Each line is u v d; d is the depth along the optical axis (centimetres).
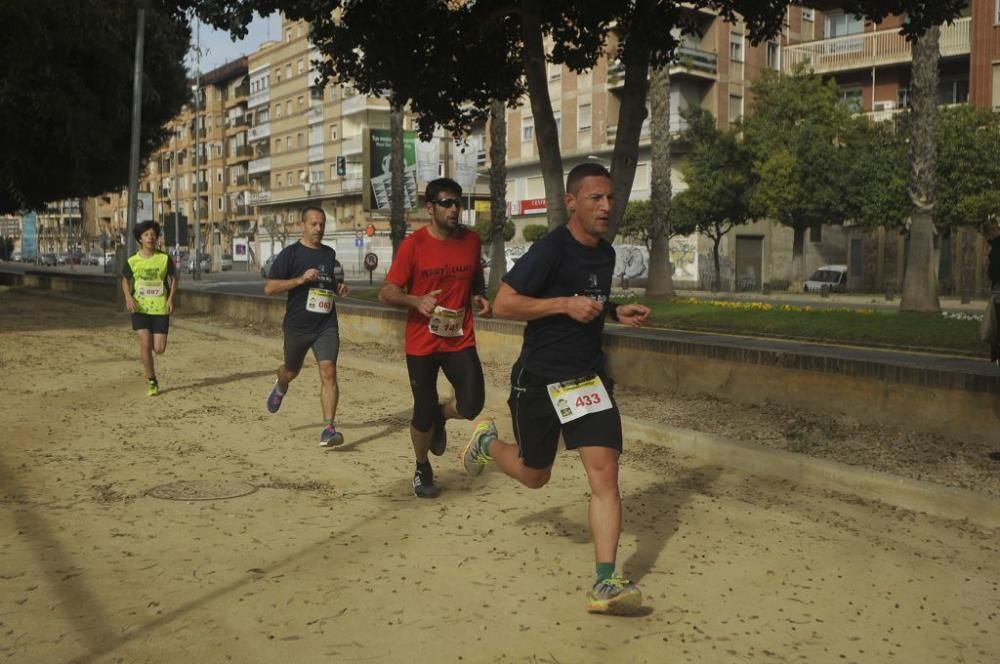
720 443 693
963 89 3744
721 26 4581
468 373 571
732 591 420
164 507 544
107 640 351
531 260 403
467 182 5850
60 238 12125
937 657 354
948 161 3162
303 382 1105
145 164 3116
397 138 2883
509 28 1312
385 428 826
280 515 532
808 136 3609
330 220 7819
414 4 1203
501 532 504
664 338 970
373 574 431
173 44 2619
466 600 400
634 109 1112
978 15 3403
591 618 383
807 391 801
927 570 456
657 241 2289
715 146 3894
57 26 2039
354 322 1540
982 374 668
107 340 1570
